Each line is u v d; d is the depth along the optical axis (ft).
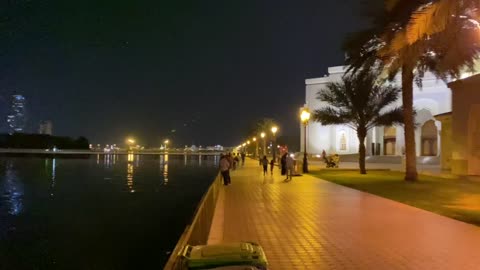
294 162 121.19
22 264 53.83
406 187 82.23
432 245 33.19
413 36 29.19
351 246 32.91
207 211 34.83
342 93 125.49
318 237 36.19
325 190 77.36
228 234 37.45
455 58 45.93
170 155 637.30
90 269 51.52
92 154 548.31
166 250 59.82
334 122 128.67
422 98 244.83
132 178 199.31
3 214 95.04
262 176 117.70
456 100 108.27
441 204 57.72
